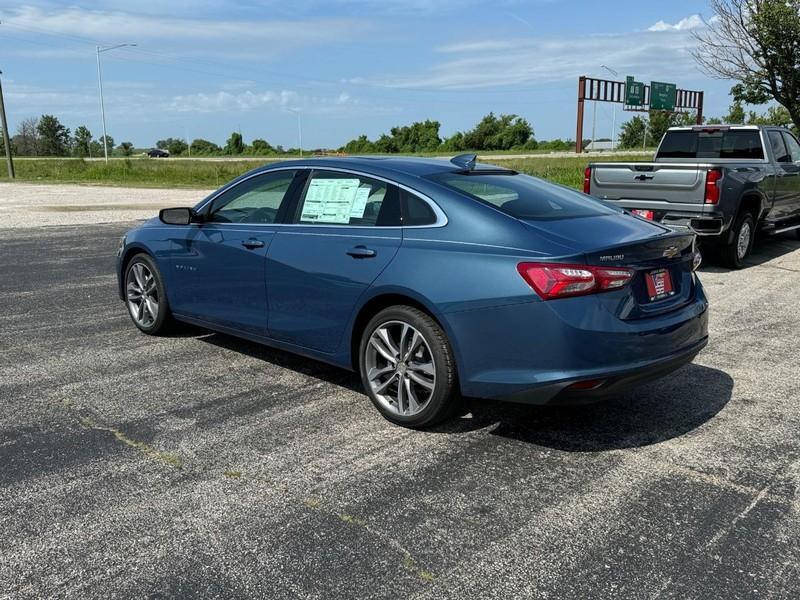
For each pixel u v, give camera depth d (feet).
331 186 15.55
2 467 12.21
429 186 13.99
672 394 16.05
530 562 9.56
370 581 9.12
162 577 9.18
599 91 221.05
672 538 10.16
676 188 29.55
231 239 16.98
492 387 12.61
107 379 16.84
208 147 416.87
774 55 62.34
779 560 9.62
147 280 20.33
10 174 132.77
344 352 14.88
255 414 14.74
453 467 12.37
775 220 35.55
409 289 13.28
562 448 13.17
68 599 8.73
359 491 11.48
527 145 318.45
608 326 12.08
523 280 12.10
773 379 17.04
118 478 11.84
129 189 98.37
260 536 10.13
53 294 26.37
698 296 14.60
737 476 12.08
